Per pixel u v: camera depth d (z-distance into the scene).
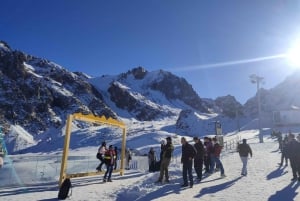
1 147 16.06
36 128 159.88
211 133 130.12
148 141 83.19
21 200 11.16
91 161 19.72
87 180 16.36
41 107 178.38
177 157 32.62
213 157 15.74
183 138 13.30
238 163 21.00
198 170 14.43
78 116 15.16
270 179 14.11
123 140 19.52
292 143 13.68
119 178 17.42
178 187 12.89
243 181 13.81
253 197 10.53
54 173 16.64
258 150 31.36
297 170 13.75
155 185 13.38
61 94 199.38
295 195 10.73
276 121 90.50
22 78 193.12
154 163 21.34
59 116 182.62
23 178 15.09
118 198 11.09
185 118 140.50
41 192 12.99
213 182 13.92
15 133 131.25
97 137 93.12
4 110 158.62
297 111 90.31
